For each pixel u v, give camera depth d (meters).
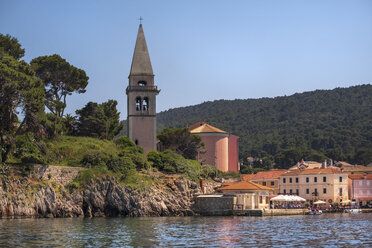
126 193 104.19
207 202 114.12
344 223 87.31
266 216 112.56
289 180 160.00
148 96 130.62
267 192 124.62
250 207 116.94
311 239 60.09
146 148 129.50
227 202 114.38
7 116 92.31
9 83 88.62
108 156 108.62
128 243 54.84
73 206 98.00
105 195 102.38
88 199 100.31
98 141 119.19
